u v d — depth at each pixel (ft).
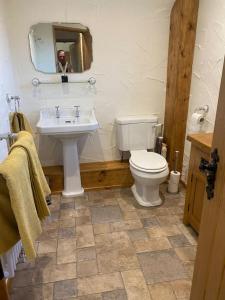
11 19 7.25
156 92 8.94
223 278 2.70
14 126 6.11
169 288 4.88
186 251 5.86
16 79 7.85
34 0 7.20
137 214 7.38
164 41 8.36
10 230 3.61
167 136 9.02
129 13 7.82
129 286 4.94
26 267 5.43
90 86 8.39
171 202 8.00
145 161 7.51
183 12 7.22
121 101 8.79
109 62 8.25
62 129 7.05
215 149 2.65
